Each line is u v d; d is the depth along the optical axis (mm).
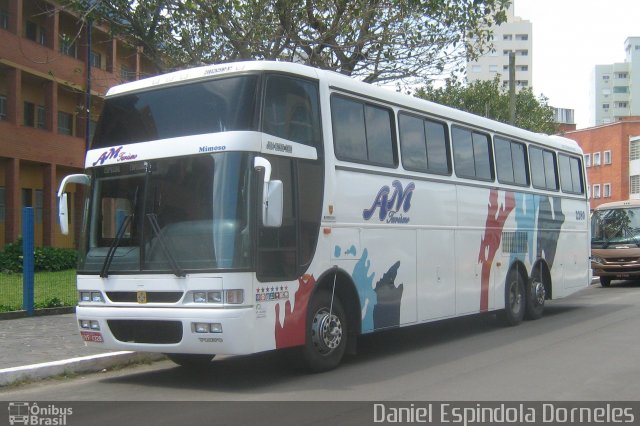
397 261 9797
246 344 7301
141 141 8219
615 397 7164
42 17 29312
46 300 14484
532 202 13898
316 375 8461
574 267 15727
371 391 7512
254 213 7508
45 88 28469
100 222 8289
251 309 7375
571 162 16016
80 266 8297
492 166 12555
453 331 12547
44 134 28031
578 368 8680
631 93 129125
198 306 7355
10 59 25953
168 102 8219
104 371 9148
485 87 36656
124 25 15148
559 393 7340
